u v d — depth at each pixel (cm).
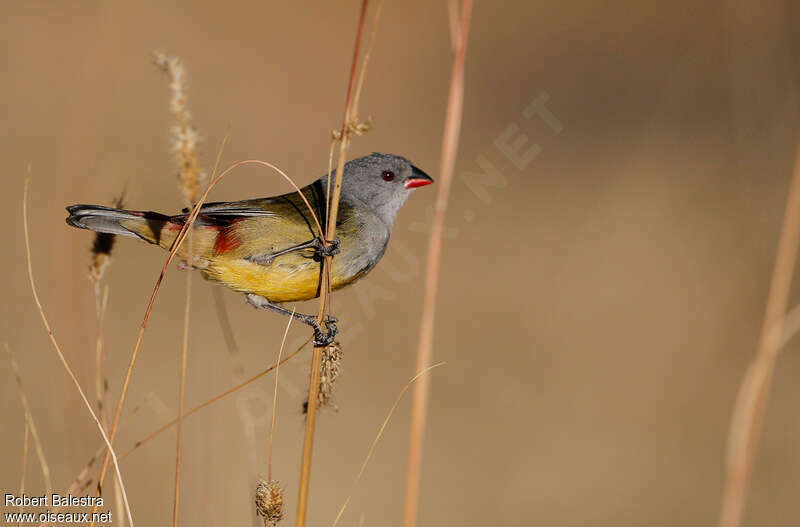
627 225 1717
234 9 2306
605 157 1955
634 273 1589
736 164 1788
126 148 1203
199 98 1939
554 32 2383
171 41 2055
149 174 1206
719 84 2139
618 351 1422
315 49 2250
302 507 554
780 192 1703
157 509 885
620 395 1346
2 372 1130
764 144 1745
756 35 1756
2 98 1780
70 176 829
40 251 1363
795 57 1853
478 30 2412
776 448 1243
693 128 2017
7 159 1570
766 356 535
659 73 2212
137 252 1346
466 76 2228
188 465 898
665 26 2361
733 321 1484
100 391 607
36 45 1980
